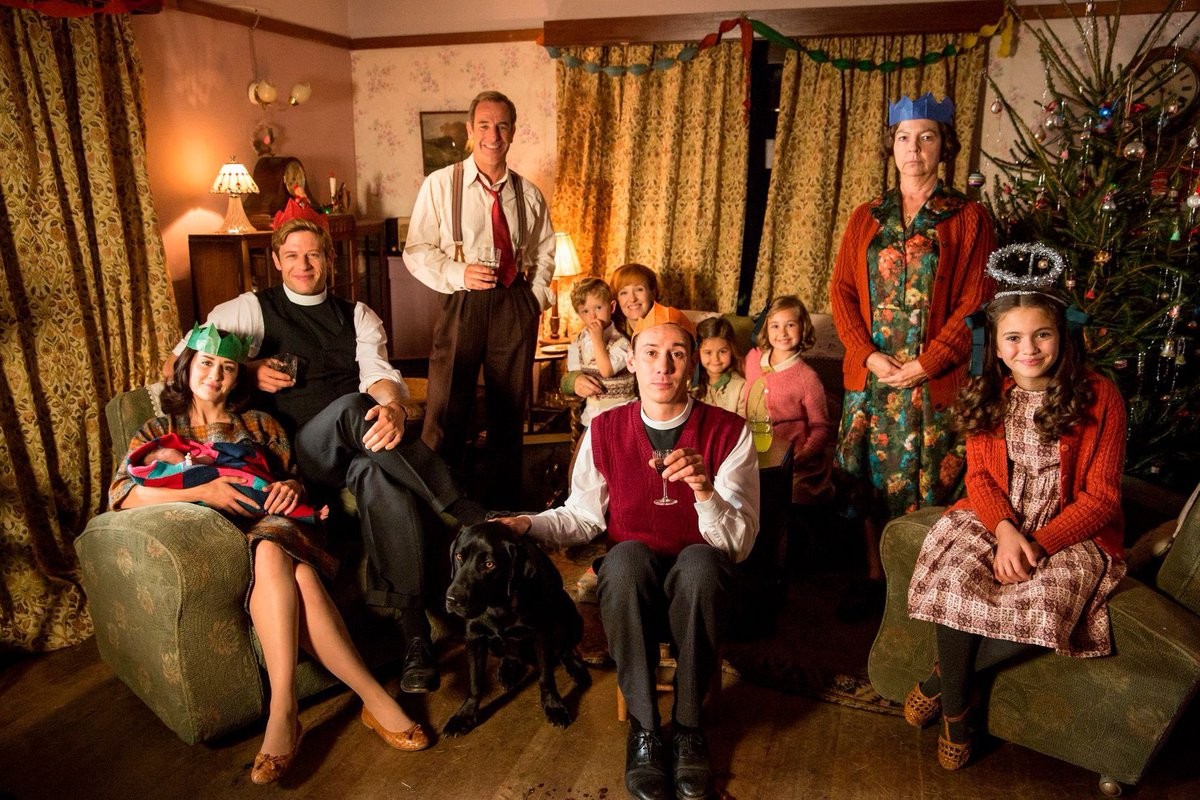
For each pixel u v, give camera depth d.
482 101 2.90
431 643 2.18
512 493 3.26
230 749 2.02
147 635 1.95
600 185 4.46
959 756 1.92
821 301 4.19
